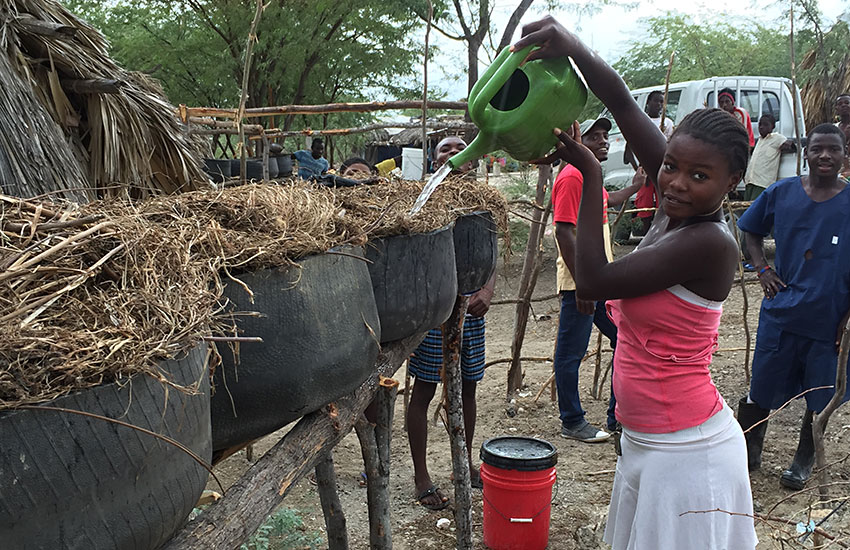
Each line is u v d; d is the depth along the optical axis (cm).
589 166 177
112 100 326
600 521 345
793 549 235
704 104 1023
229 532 132
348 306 171
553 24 169
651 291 172
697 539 179
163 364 106
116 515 98
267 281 150
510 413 496
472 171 387
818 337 356
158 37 1560
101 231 117
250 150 830
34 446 88
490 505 327
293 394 154
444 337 305
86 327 101
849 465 390
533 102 167
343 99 1762
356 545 329
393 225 208
